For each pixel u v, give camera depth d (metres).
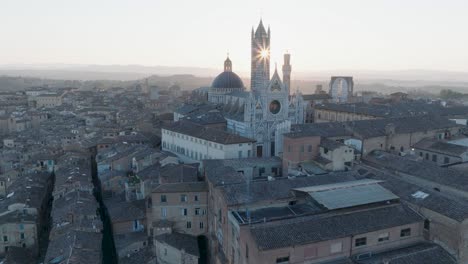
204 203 104.19
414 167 105.75
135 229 109.56
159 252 95.88
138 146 159.75
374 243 77.00
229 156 132.00
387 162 113.31
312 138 115.19
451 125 147.00
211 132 144.38
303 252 71.56
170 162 135.88
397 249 78.25
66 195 122.00
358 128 132.38
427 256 72.94
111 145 176.62
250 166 118.75
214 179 100.12
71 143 186.00
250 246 72.44
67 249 89.88
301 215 80.56
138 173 129.00
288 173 116.31
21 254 102.56
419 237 81.12
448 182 95.25
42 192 130.12
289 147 116.00
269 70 191.38
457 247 75.25
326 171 109.50
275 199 87.38
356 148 127.12
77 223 104.19
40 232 117.50
